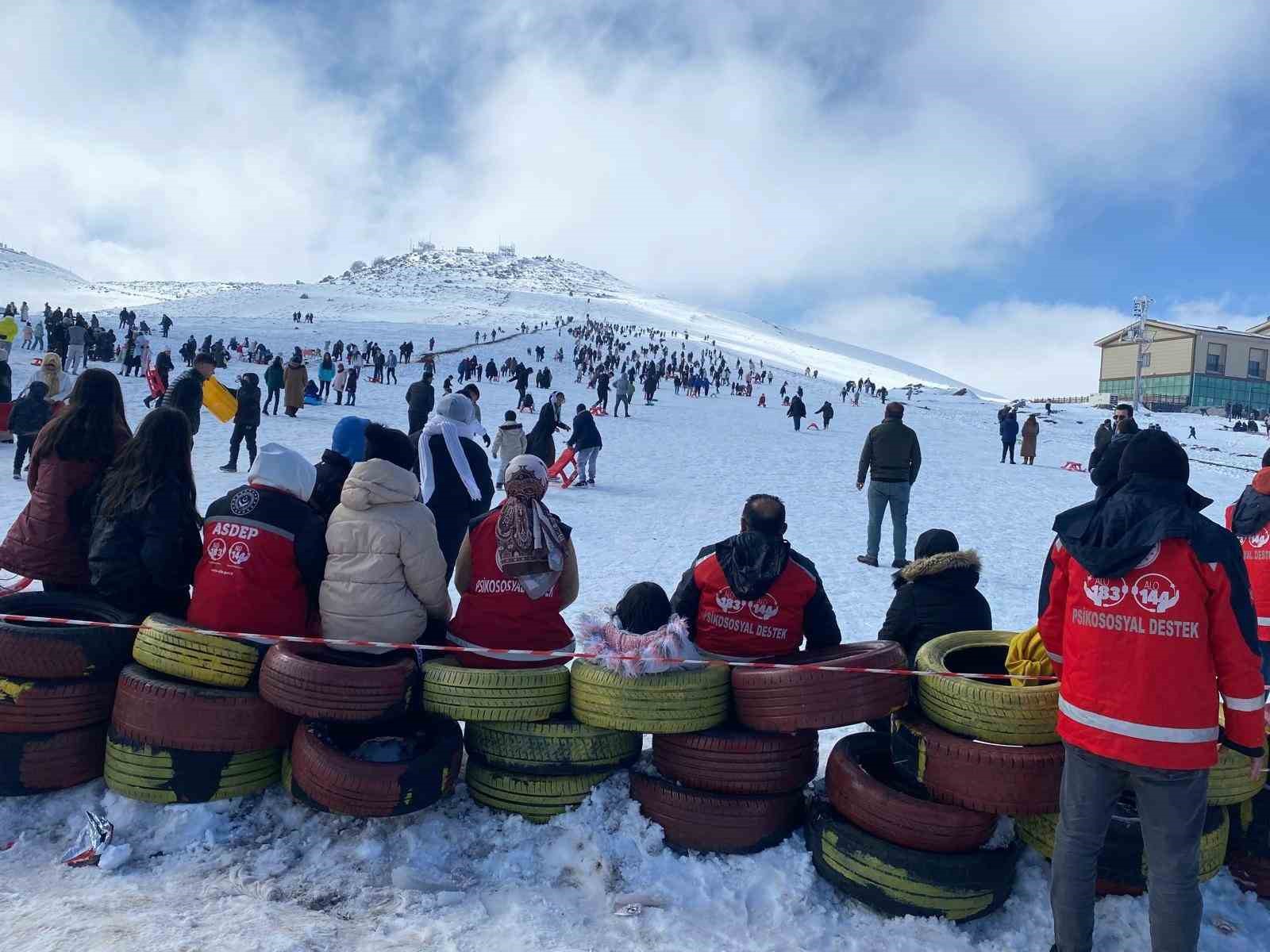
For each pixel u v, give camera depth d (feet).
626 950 10.71
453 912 11.36
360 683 12.82
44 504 15.53
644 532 41.98
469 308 479.41
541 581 14.39
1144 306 255.50
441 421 20.77
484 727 13.52
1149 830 10.11
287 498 14.70
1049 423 183.01
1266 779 12.39
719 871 12.24
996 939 11.27
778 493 61.87
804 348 639.76
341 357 189.57
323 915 11.22
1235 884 12.35
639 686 12.83
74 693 13.53
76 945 10.25
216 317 302.04
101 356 136.87
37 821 13.14
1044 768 11.49
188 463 15.34
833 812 12.67
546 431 59.57
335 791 12.50
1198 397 296.10
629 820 12.92
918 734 12.35
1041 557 40.86
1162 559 9.87
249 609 14.17
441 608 14.92
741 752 12.69
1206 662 9.82
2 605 14.74
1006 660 14.11
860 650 13.70
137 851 12.50
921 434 142.61
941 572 15.88
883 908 11.58
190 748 12.95
